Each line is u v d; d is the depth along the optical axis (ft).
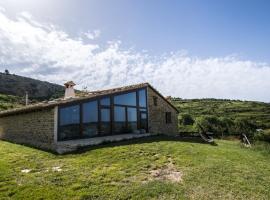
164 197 23.90
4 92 223.51
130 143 50.16
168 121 84.89
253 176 31.53
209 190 25.86
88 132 54.39
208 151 46.01
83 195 23.86
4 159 35.65
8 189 24.93
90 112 55.31
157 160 37.06
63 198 23.32
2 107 123.65
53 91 267.18
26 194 23.90
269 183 29.37
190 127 107.96
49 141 48.32
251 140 82.43
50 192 24.31
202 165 34.83
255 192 26.03
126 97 66.44
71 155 39.58
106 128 59.31
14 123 59.47
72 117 51.06
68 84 76.02
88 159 36.91
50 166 33.22
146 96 74.08
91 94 56.75
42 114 50.80
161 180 28.53
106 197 23.77
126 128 65.51
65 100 49.39
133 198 23.67
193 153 42.39
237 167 35.32
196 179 28.94
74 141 48.32
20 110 54.24
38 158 37.45
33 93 247.91
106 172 30.60
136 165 34.06
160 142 52.60
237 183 28.27
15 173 29.68
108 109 60.29
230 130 103.14
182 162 36.06
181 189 25.85
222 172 32.09
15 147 45.44
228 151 48.93
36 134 51.80
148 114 73.87
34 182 26.81
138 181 28.07
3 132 63.87
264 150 57.06
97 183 26.99
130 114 67.26
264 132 92.17
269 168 37.50
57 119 47.98
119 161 35.94
